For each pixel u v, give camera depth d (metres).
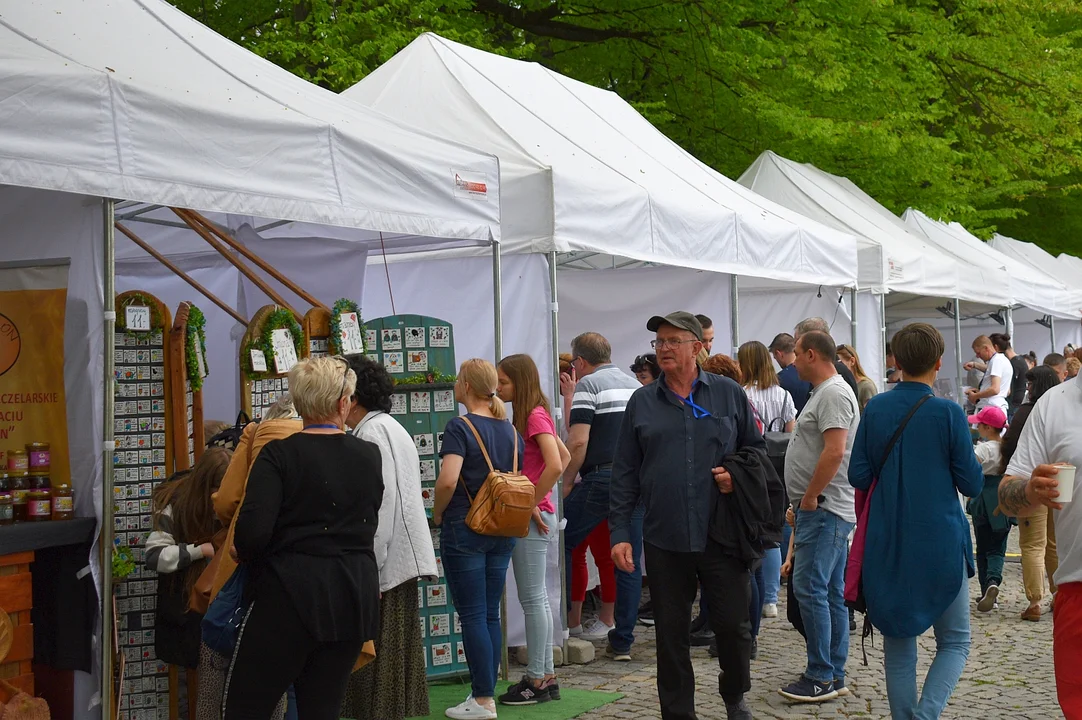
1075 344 21.72
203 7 14.03
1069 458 4.05
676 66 16.78
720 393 5.18
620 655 7.28
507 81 8.84
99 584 4.65
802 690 6.19
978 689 6.53
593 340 7.52
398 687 5.49
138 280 7.94
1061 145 22.12
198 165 4.88
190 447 5.70
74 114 4.43
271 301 7.84
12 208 4.86
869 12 17.22
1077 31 22.77
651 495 5.09
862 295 12.09
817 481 5.98
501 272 7.37
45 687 4.76
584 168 7.68
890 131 17.36
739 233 8.80
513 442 5.81
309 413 4.06
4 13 5.12
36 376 4.82
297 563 3.88
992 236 22.78
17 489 4.69
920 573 4.72
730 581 5.07
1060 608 4.03
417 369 6.70
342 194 5.51
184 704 5.68
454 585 5.72
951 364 20.44
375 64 12.79
